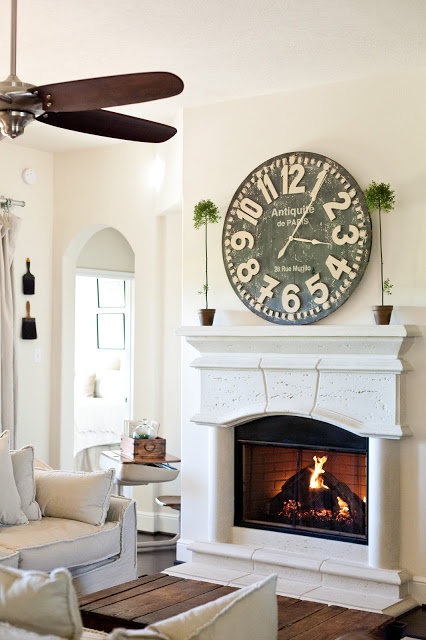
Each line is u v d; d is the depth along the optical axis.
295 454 5.29
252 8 3.94
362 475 5.05
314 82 5.14
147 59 4.66
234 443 5.44
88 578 4.47
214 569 5.26
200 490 5.56
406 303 4.88
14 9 3.20
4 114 3.00
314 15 4.03
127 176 6.58
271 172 5.31
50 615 2.07
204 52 4.57
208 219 5.46
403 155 4.91
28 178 6.66
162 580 4.23
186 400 5.65
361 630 3.59
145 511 6.52
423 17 4.05
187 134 5.67
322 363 5.00
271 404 5.19
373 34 4.30
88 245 7.43
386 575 4.73
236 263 5.42
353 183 5.03
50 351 6.88
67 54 4.55
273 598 2.28
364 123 5.04
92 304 9.29
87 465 8.16
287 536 5.20
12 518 4.48
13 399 6.42
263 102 5.39
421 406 4.82
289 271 5.23
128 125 3.42
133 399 6.50
